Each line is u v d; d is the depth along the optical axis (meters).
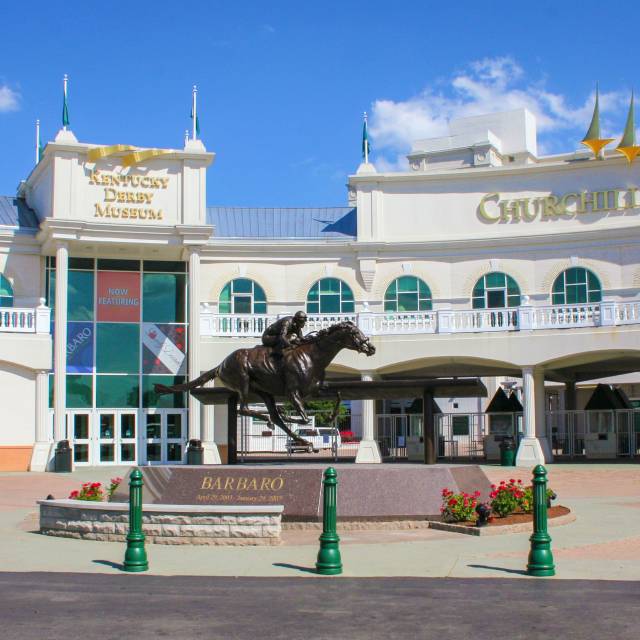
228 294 45.16
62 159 40.44
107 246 41.09
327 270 45.38
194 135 42.22
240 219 47.69
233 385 19.05
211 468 18.02
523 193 44.38
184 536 15.73
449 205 45.09
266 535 15.56
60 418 38.88
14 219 42.72
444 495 17.55
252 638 9.45
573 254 43.34
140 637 9.50
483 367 43.00
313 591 11.80
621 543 15.87
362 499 17.39
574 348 36.44
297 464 19.30
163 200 41.69
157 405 42.03
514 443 39.31
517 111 76.12
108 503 16.50
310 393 18.69
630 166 43.00
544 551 12.84
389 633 9.63
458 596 11.45
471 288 44.50
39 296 42.06
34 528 18.33
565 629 9.77
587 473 32.47
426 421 19.22
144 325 42.53
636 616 10.34
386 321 39.06
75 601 11.22
